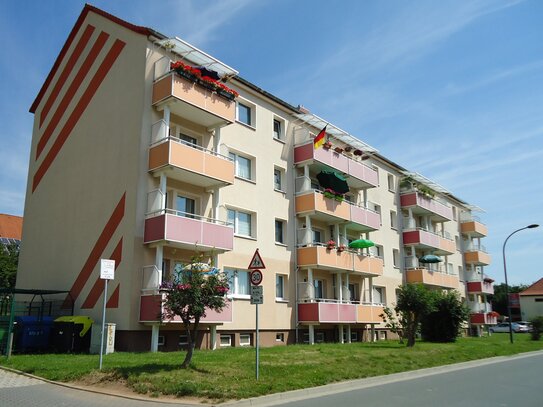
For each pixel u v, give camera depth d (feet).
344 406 31.50
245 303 72.13
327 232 92.84
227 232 64.59
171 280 40.09
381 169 117.91
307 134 88.48
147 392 33.27
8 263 124.77
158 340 59.11
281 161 84.33
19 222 166.91
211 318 60.90
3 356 49.01
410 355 60.80
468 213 163.43
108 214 63.57
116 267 59.98
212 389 33.37
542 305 256.73
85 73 75.05
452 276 132.05
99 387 35.17
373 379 44.68
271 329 75.97
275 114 84.94
